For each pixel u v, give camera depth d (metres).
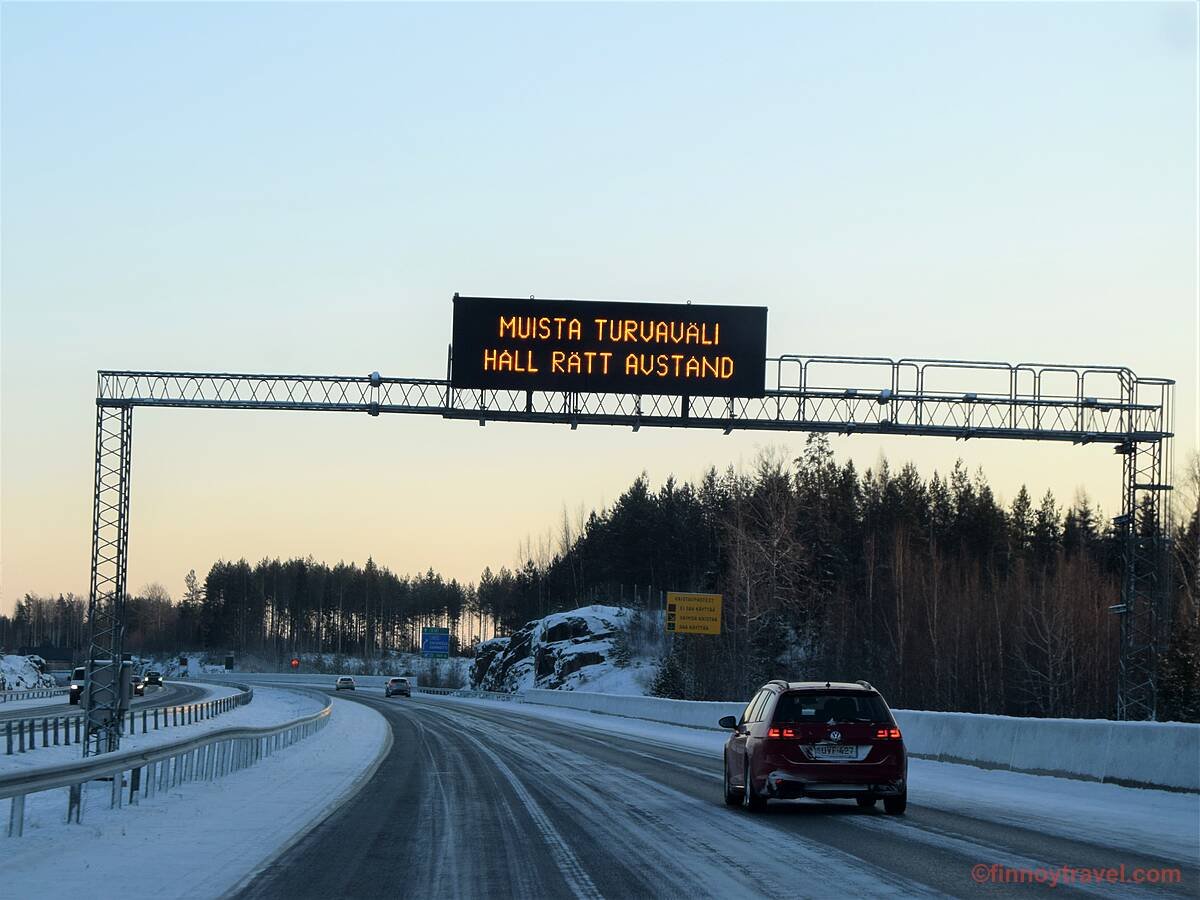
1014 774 22.94
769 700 17.80
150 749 18.84
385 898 10.54
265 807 18.25
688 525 136.88
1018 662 74.31
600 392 33.06
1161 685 49.56
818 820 16.39
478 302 33.03
